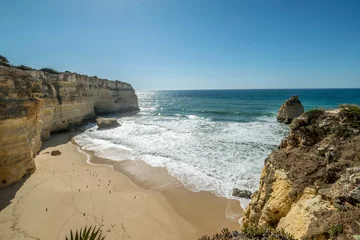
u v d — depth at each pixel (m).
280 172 7.05
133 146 22.94
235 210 11.23
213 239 5.70
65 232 9.25
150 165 17.36
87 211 10.84
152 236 9.47
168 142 23.83
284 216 6.30
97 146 23.41
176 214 11.07
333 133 6.77
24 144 14.02
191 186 13.71
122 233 9.50
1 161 12.59
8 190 12.24
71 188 13.09
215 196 12.51
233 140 23.12
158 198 12.49
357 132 6.32
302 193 5.96
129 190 13.39
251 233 5.54
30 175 14.34
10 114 13.11
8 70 14.57
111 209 11.18
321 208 5.12
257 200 7.79
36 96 17.09
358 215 4.23
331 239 4.16
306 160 6.67
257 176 14.45
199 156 18.73
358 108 6.69
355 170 5.09
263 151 19.33
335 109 7.68
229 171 15.41
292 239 4.88
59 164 17.14
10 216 10.04
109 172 16.20
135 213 11.00
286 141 8.02
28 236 8.88
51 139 25.91
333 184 5.41
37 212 10.45
